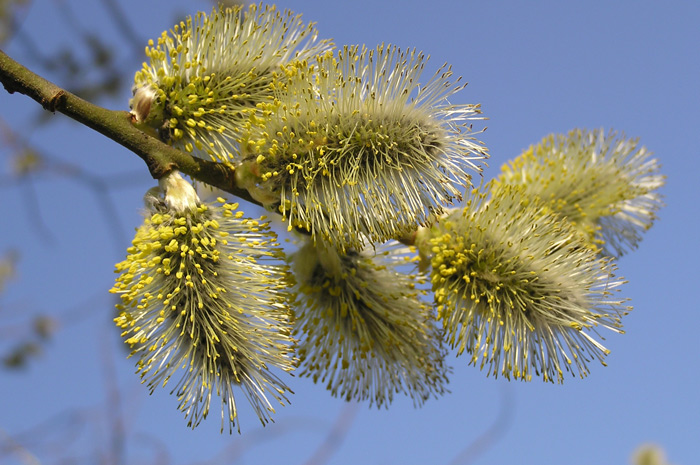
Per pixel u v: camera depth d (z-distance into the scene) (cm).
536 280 36
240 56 35
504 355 35
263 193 35
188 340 35
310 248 37
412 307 37
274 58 36
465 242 36
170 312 34
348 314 37
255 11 36
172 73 35
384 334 37
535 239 36
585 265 36
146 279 34
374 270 37
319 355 37
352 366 37
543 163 38
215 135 35
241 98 35
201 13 35
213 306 35
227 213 35
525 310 36
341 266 37
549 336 36
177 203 34
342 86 35
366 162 35
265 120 35
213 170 35
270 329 35
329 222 35
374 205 35
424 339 37
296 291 37
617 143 38
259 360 35
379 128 35
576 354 35
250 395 35
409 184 35
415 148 35
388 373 37
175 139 35
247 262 35
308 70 35
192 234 34
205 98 35
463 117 35
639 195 38
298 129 35
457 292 36
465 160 35
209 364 35
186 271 34
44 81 34
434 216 35
